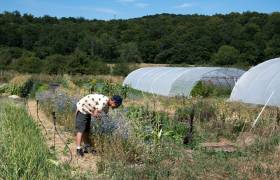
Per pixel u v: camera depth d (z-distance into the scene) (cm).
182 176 699
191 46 6325
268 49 5475
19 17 8581
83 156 863
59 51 6819
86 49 6850
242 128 1178
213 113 1325
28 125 988
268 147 925
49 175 645
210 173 733
